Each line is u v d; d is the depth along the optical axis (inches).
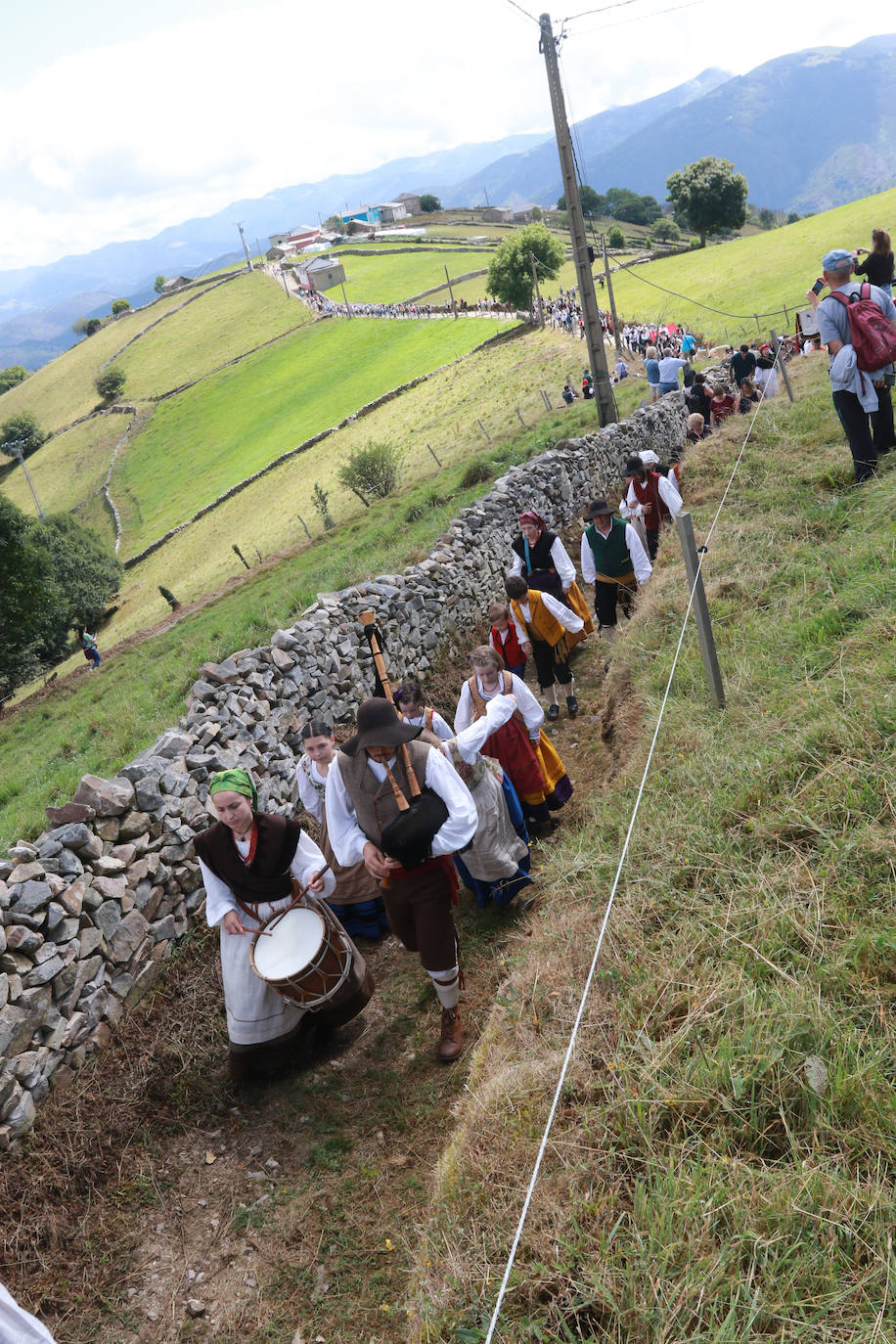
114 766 309.0
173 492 2763.3
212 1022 180.7
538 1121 111.1
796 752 147.6
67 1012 164.1
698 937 123.1
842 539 222.7
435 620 370.0
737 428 400.8
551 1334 83.3
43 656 1975.9
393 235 5748.0
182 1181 149.6
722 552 253.1
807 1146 90.8
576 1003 127.9
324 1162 146.8
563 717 299.7
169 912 197.2
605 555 306.0
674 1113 101.0
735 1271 82.3
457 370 2095.2
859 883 117.4
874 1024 99.9
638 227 6668.3
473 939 198.8
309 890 161.2
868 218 2052.2
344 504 1471.5
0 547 1402.6
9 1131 146.8
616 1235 90.4
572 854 172.9
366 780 154.9
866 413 247.6
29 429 4370.1
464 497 756.0
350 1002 167.0
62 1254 137.0
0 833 284.4
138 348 4874.5
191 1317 126.1
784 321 1492.4
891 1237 78.8
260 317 4407.0
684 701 195.2
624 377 1300.4
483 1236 99.2
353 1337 117.0
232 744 237.3
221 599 1051.9
